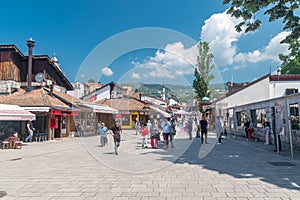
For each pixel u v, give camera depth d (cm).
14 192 461
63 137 1869
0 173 628
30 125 1669
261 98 2148
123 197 423
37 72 2025
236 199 408
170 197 420
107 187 485
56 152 1062
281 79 2098
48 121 1689
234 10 837
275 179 536
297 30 801
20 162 808
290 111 1055
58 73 2250
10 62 1930
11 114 1234
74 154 988
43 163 779
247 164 711
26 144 1449
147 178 552
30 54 1922
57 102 1781
